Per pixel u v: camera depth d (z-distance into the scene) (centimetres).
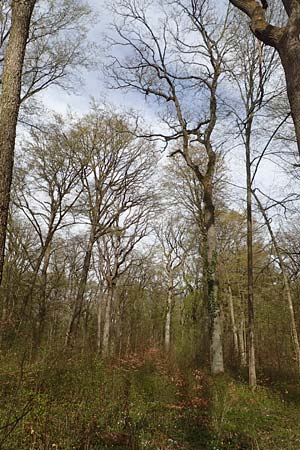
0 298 1719
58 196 2034
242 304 2814
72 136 2061
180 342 1816
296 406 1167
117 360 1272
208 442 731
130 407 860
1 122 471
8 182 459
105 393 901
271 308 2225
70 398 809
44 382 833
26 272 2098
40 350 1018
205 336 1961
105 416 754
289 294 1669
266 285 2309
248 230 1566
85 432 646
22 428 570
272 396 1263
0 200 446
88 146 2130
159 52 1752
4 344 1172
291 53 348
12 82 487
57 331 1761
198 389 1105
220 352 1455
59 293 2275
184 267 2705
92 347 1534
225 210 2338
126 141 2262
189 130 1789
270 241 1822
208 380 1251
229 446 726
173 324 2778
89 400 822
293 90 340
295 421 980
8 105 479
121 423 746
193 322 2128
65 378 924
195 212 2400
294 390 1412
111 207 2370
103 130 2212
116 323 2809
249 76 1622
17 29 508
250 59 1617
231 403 1000
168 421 827
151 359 1410
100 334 2830
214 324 1489
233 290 2897
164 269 3412
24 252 2139
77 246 2688
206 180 1669
